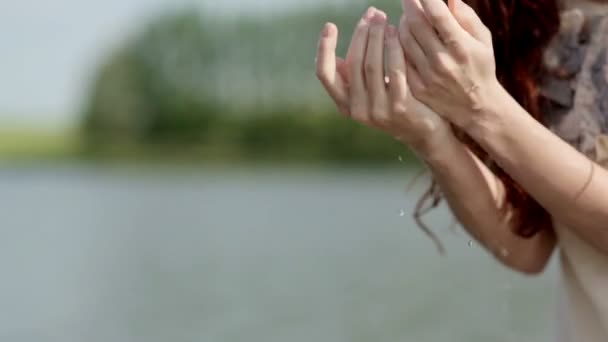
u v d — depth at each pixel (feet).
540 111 8.89
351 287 62.03
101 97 330.54
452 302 53.21
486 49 7.91
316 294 59.36
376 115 8.39
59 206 160.66
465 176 9.05
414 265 72.79
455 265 70.90
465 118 8.09
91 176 280.51
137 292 62.39
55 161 350.84
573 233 8.92
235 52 301.22
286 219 130.82
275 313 52.75
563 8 8.78
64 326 50.19
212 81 309.01
